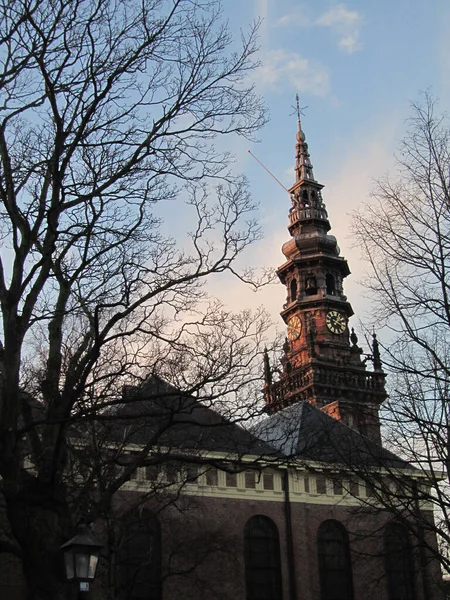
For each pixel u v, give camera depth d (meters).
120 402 16.45
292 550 42.69
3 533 21.19
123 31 17.41
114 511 31.42
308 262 96.69
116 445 26.72
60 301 17.41
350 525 44.12
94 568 14.75
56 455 15.34
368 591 42.78
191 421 17.80
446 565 21.97
